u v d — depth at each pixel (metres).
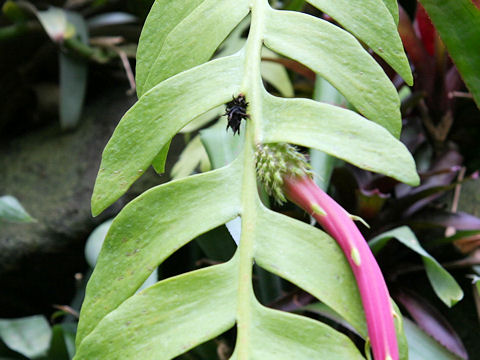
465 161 0.96
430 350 0.73
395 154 0.48
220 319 0.46
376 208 0.82
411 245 0.72
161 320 0.46
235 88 0.52
